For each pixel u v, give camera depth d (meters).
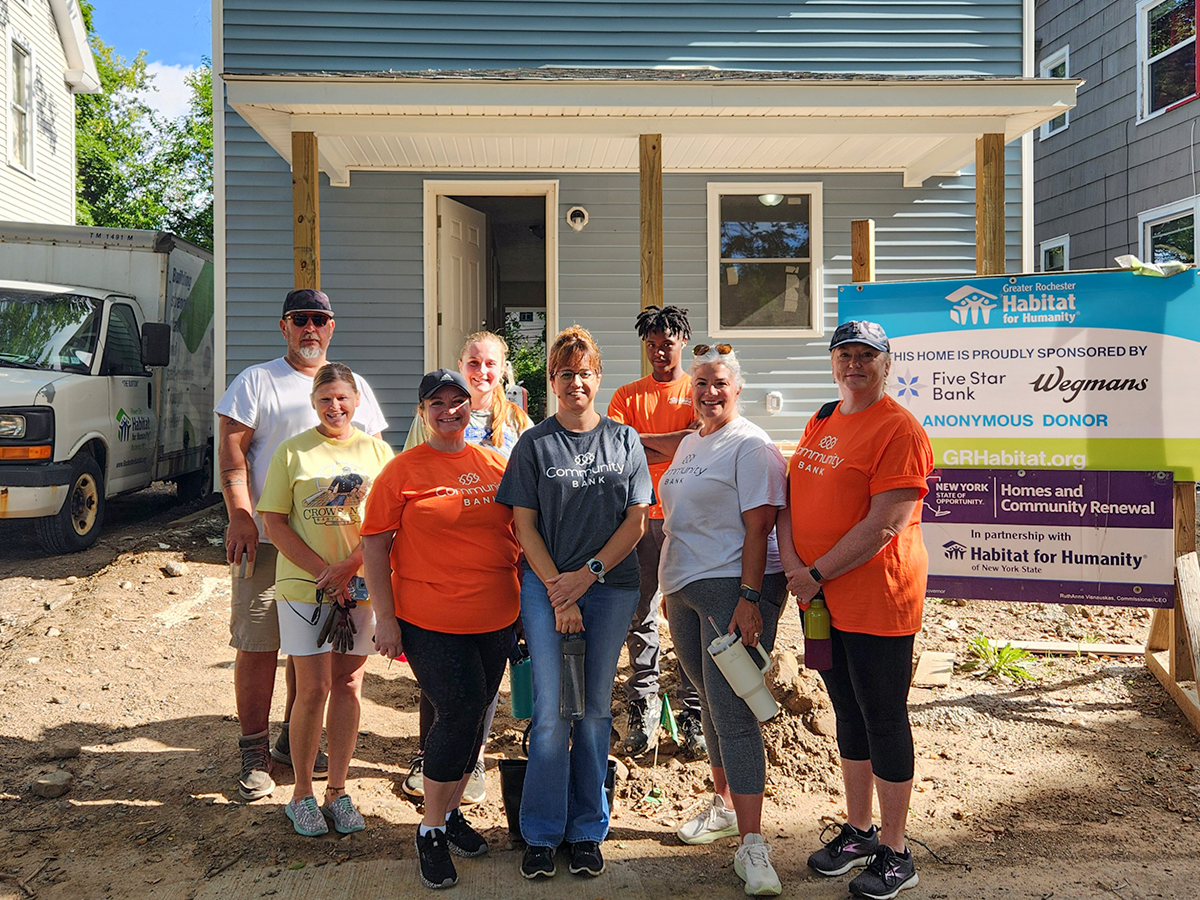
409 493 3.43
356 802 4.09
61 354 8.24
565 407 3.51
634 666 4.66
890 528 3.21
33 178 17.03
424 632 3.43
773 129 7.40
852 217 9.77
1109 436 4.95
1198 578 5.00
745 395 9.72
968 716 4.95
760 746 3.45
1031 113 7.33
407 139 8.39
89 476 8.10
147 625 6.14
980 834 3.82
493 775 4.46
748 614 3.42
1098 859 3.58
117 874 3.51
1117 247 13.85
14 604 6.66
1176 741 4.60
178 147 33.47
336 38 9.50
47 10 17.67
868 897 3.26
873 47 9.99
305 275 7.08
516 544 3.60
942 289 5.16
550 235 9.61
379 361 9.46
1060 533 5.02
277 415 4.12
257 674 4.13
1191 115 12.26
